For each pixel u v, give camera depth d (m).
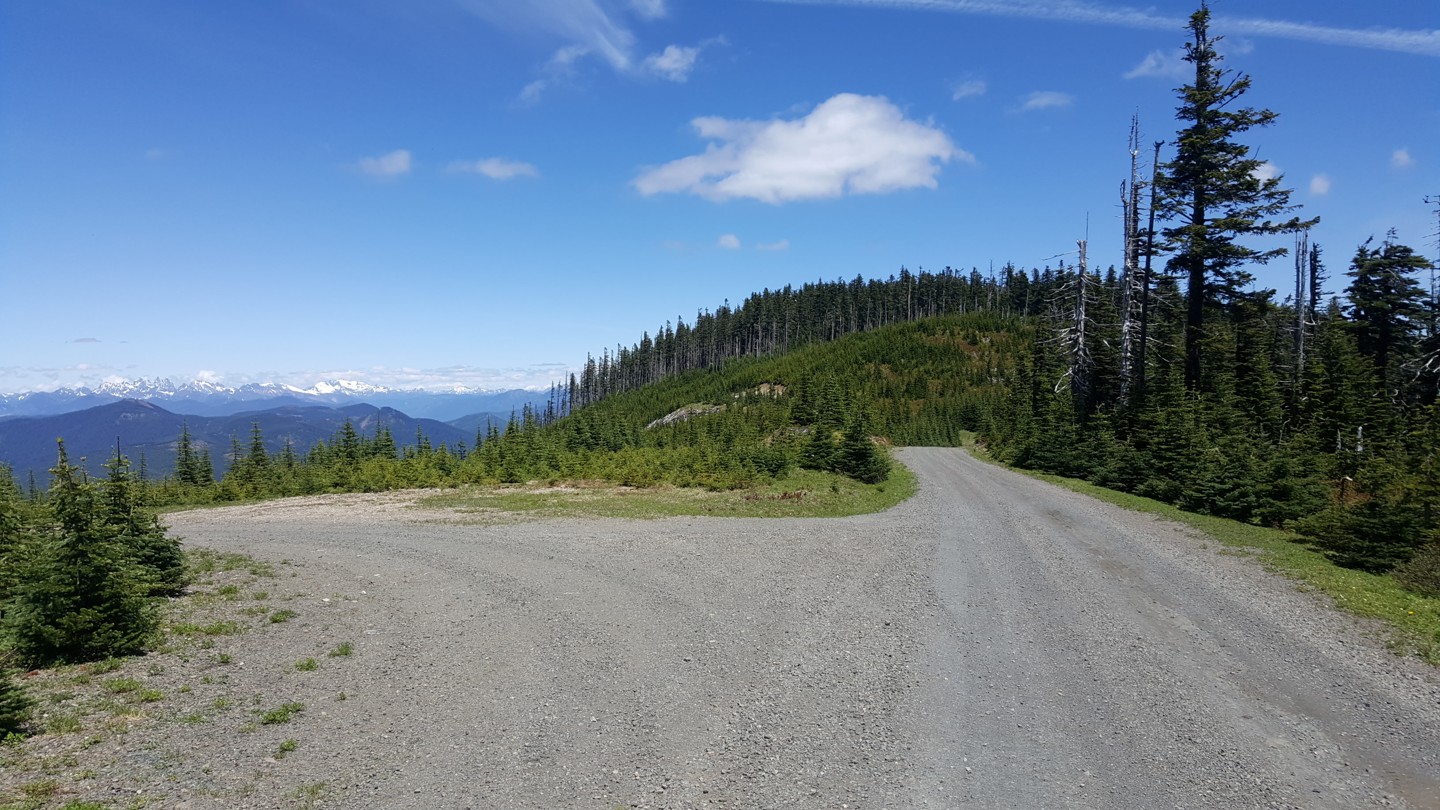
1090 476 28.88
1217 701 6.86
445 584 12.45
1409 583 11.16
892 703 6.91
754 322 166.50
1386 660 7.95
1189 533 16.16
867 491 26.39
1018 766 5.61
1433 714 6.52
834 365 110.75
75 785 5.22
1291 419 28.47
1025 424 39.69
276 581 12.74
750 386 114.38
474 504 24.72
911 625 9.45
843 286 178.25
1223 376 31.23
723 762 5.71
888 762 5.69
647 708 6.86
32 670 7.84
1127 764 5.62
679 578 12.45
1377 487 13.54
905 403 88.94
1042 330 53.75
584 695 7.22
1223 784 5.29
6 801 4.91
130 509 11.57
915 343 117.31
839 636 9.04
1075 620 9.56
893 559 13.70
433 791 5.25
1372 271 34.47
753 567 13.22
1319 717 6.48
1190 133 29.20
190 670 7.98
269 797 5.13
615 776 5.48
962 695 7.09
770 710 6.77
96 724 6.40
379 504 26.11
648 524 19.11
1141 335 31.64
